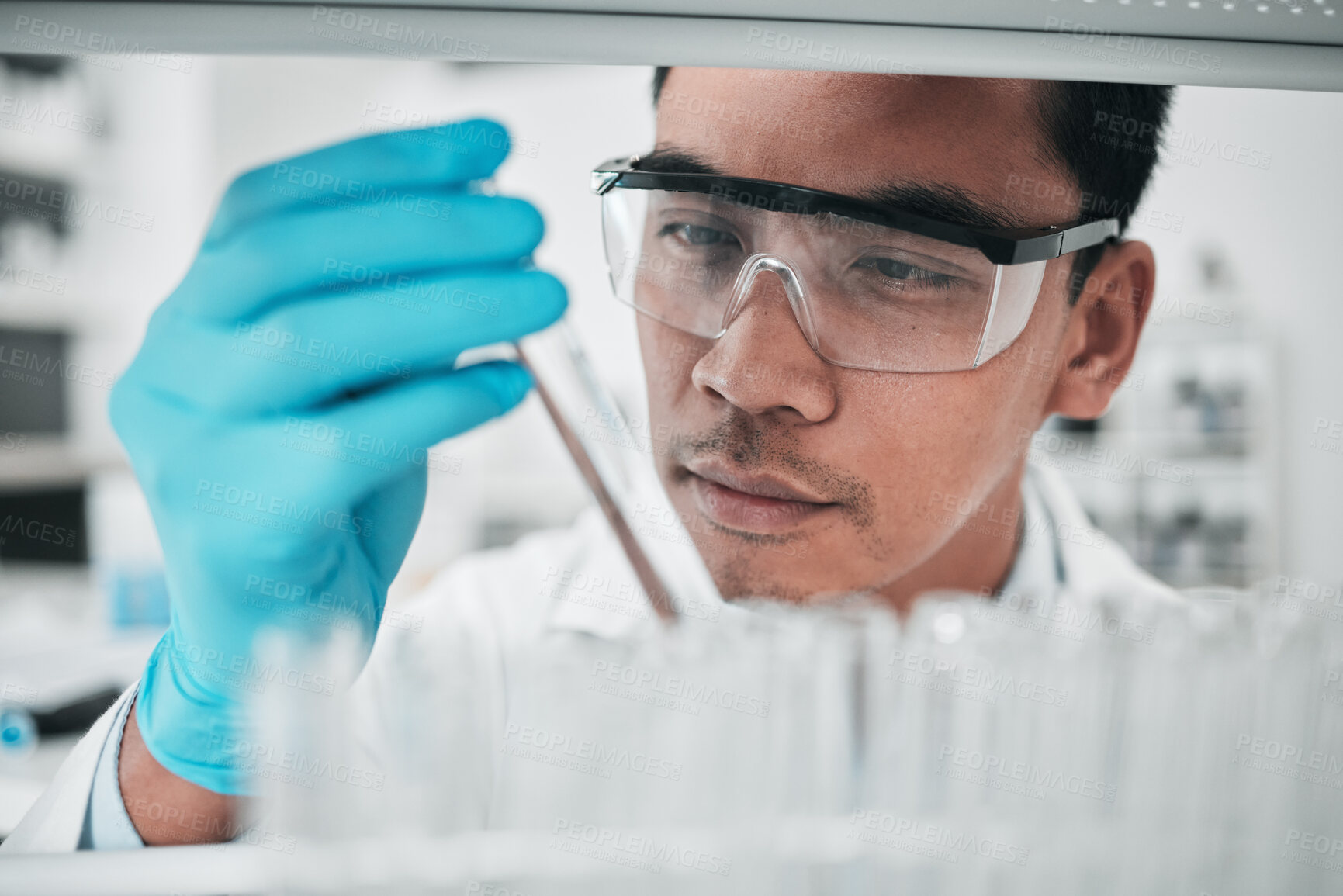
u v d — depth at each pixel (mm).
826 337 683
